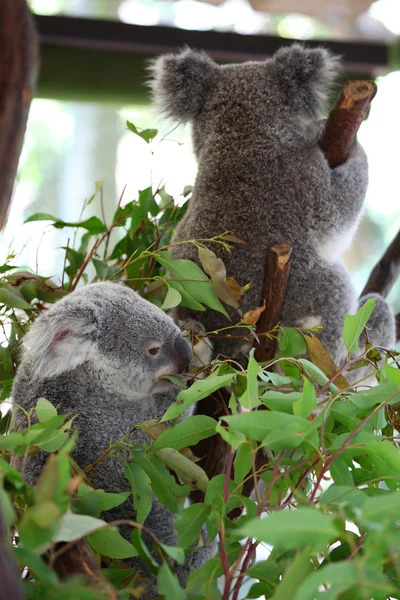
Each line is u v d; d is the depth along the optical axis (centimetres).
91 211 1155
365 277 1143
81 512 195
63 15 605
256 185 310
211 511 189
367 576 128
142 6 1106
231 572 167
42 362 260
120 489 258
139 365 270
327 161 316
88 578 148
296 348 264
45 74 646
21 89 152
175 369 274
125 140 1166
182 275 283
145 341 271
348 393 220
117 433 266
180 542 188
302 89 320
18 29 149
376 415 214
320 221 312
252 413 176
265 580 170
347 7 727
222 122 323
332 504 159
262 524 131
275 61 328
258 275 303
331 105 338
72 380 267
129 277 333
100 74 655
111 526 166
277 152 313
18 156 155
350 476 192
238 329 305
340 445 191
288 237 306
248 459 198
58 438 196
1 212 155
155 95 344
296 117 321
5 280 311
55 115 1145
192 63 333
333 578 125
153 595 250
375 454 189
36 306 318
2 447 180
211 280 282
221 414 296
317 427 186
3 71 150
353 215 323
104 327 271
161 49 616
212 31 618
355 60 644
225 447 293
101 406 267
